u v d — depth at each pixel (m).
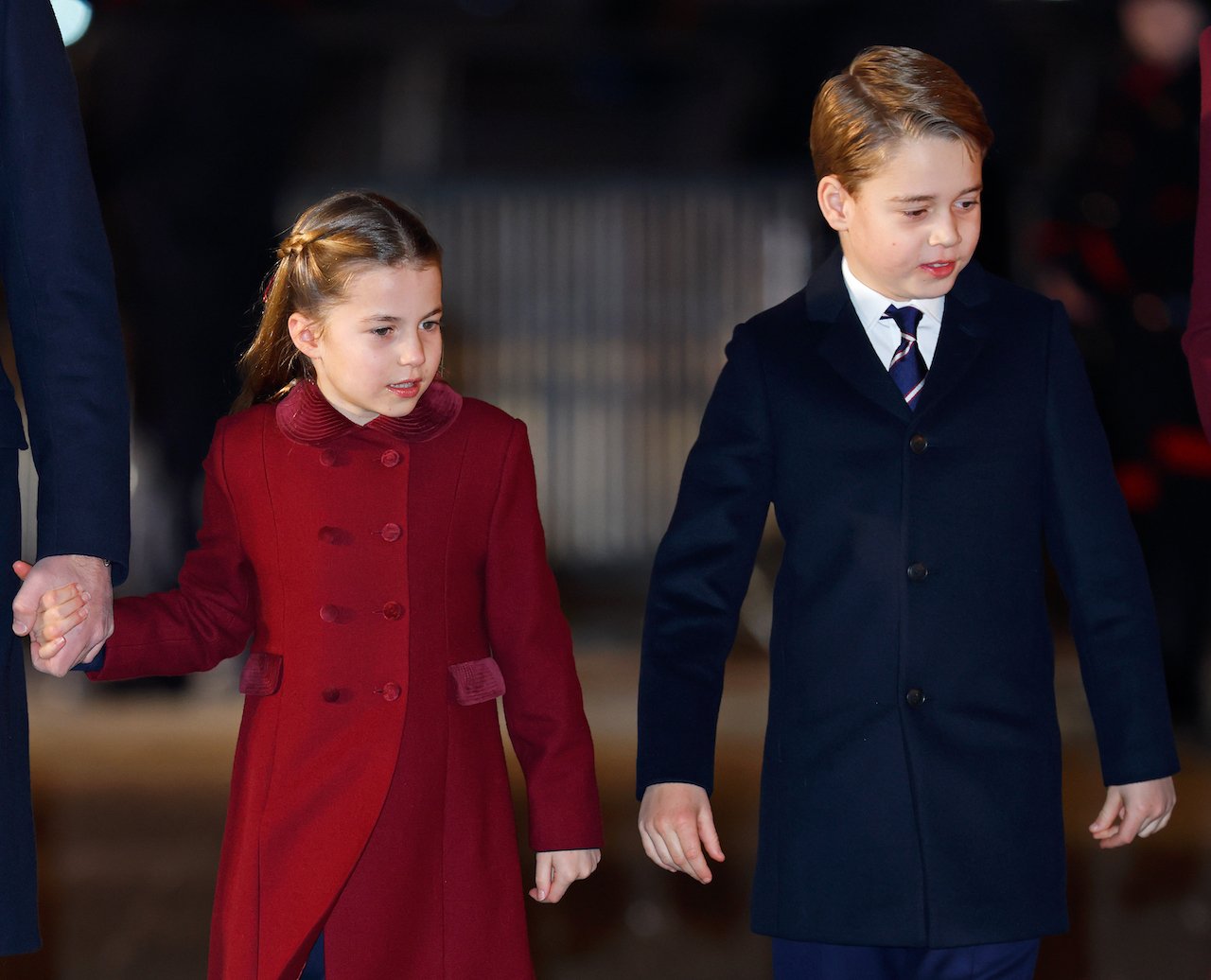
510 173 41.25
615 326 39.66
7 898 9.41
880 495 10.63
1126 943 16.44
